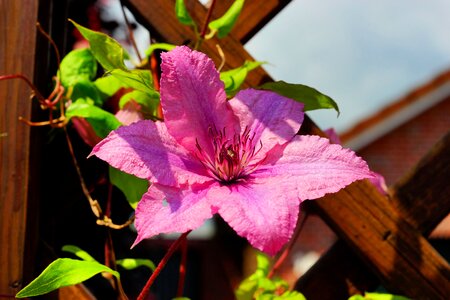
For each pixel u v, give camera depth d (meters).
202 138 0.35
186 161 0.34
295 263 2.69
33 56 0.41
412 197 0.43
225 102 0.36
